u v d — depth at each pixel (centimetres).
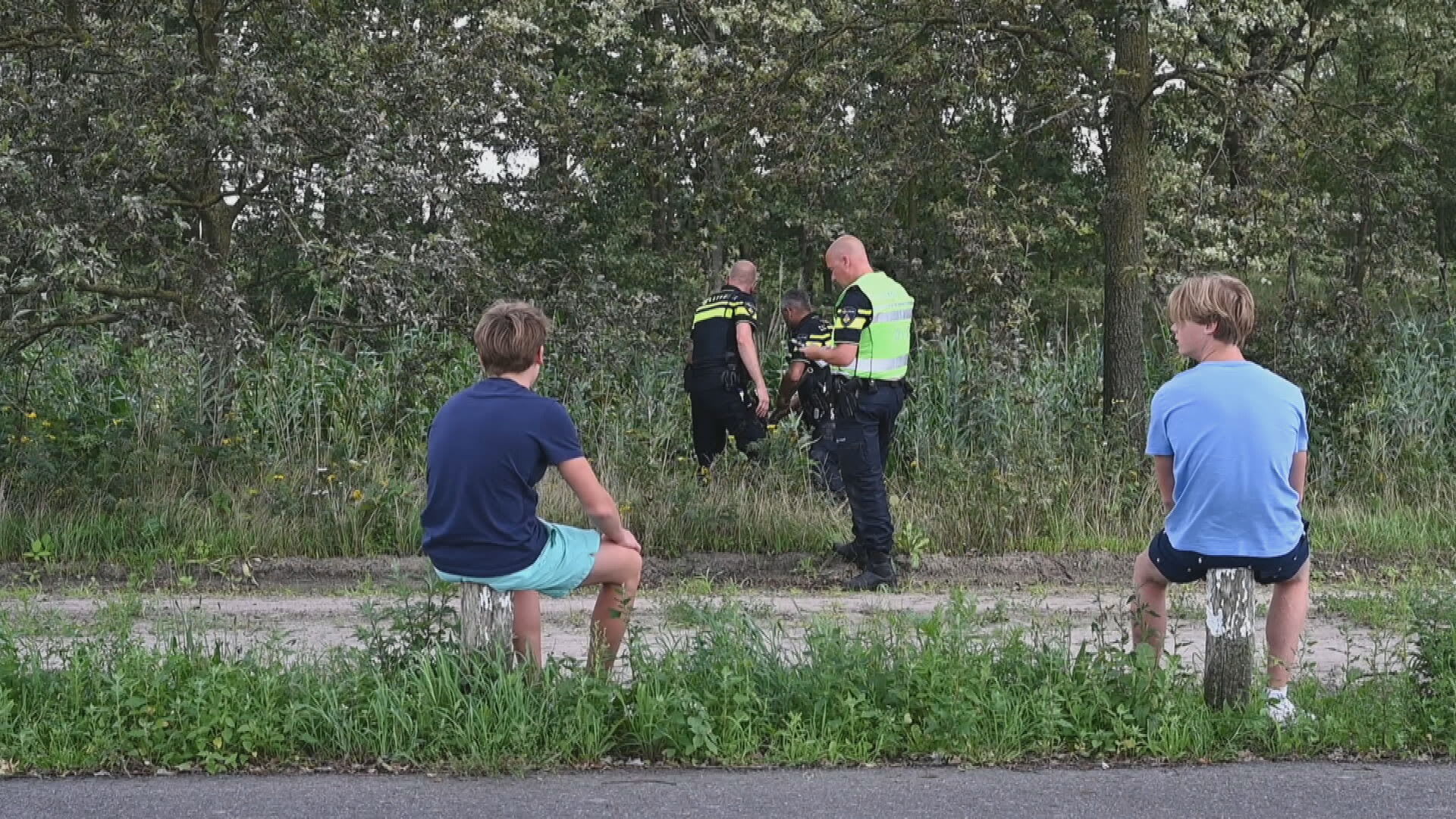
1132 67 2297
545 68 2722
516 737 896
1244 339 970
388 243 1856
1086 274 4119
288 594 1662
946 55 2219
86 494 1880
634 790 852
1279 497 941
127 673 959
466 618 940
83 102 1847
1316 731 955
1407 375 2388
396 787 855
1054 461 2048
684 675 982
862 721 950
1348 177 2467
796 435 2050
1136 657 975
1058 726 947
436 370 2106
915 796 842
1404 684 1009
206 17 1989
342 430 2059
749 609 1471
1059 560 1864
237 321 1834
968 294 2330
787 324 2156
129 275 2011
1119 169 2344
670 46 3162
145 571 1742
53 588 1677
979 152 2533
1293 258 2717
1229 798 842
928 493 2027
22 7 1961
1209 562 955
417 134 1942
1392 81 3625
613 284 2161
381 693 923
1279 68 2875
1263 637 1296
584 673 959
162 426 1992
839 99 2303
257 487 1916
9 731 911
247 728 905
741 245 4016
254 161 1780
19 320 1847
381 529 1866
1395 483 2192
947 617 1043
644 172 2542
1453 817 810
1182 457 949
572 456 940
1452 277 2822
